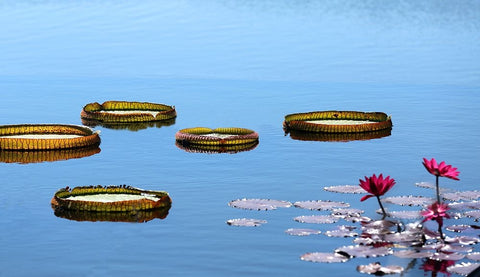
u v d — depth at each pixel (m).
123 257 18.02
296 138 30.45
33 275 17.05
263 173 25.17
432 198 22.05
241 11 70.50
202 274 17.08
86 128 30.31
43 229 19.80
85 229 19.83
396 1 80.12
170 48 52.81
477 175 24.83
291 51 52.16
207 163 26.53
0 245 18.69
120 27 61.12
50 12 68.31
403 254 17.92
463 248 18.19
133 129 32.31
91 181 24.30
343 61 48.69
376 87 40.69
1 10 69.56
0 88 39.94
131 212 21.11
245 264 17.61
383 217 20.27
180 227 19.97
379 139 30.11
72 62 47.84
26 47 52.81
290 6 74.56
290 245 18.72
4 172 25.31
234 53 51.09
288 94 38.94
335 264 17.55
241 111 35.16
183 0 75.94
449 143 29.17
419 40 57.84
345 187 23.39
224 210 21.27
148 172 25.36
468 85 41.09
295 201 22.14
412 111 34.97
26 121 32.84
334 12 72.00
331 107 35.88
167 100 37.59
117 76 43.62
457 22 67.38
